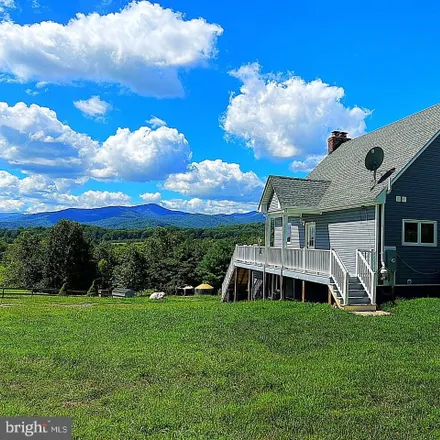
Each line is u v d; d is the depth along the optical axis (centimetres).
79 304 2458
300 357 891
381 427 563
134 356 902
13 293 3625
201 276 5772
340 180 2216
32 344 1044
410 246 1761
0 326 1344
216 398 666
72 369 822
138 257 5897
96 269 5512
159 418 587
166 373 789
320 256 1681
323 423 575
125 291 3722
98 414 612
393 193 1744
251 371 792
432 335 1077
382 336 1071
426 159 1797
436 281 1786
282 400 647
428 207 1794
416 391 690
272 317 1324
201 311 1592
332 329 1148
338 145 2930
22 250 6000
